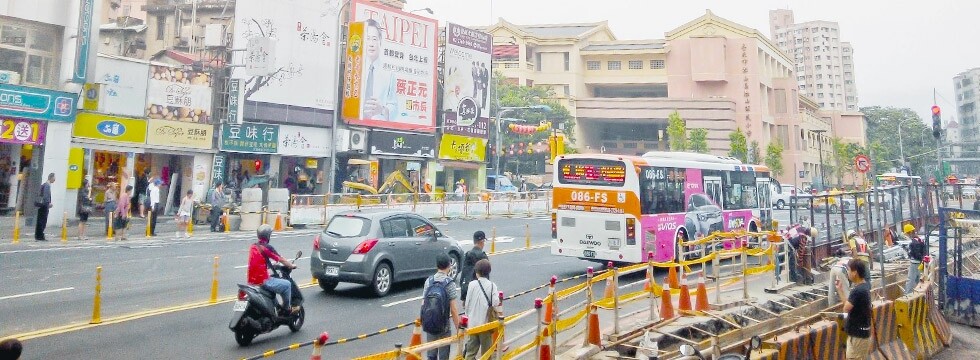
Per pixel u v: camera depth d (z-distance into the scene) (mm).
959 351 11266
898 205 24625
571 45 82125
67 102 23406
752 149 70875
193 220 26312
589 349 8602
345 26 38000
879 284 16125
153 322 10125
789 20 188625
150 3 40688
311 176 35719
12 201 23641
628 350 9102
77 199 25062
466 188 44281
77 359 8039
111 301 11547
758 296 13773
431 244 13992
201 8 37875
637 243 15727
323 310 11555
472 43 45438
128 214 21031
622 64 84000
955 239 13773
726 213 19812
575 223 16547
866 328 8164
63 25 23406
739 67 79000
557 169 17047
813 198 18922
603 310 12023
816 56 170750
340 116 36469
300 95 33719
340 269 12453
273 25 32250
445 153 42938
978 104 122438
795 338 8000
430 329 7324
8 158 23656
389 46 38281
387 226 13070
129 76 26656
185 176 29422
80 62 23391
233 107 29641
